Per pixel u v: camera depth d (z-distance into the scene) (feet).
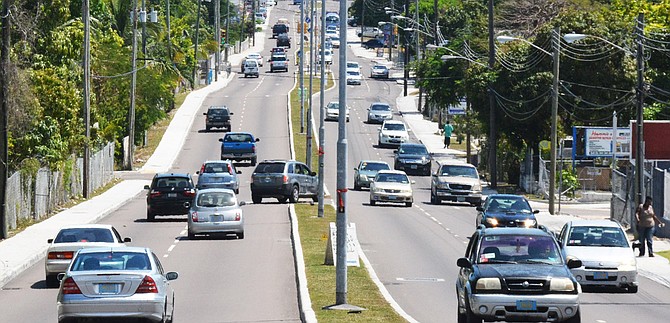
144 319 135.95
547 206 409.28
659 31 482.69
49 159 335.47
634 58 463.83
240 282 196.34
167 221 323.16
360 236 282.77
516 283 135.23
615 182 352.69
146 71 554.05
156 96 556.51
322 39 361.92
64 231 196.65
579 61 463.83
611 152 429.38
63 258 193.06
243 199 390.83
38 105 328.08
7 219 280.10
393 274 212.23
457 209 378.94
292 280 199.11
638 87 280.72
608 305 179.83
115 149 506.48
